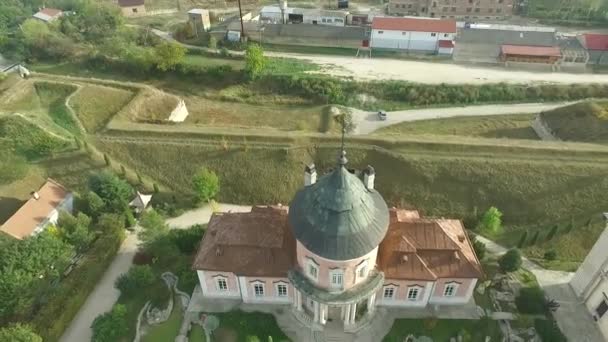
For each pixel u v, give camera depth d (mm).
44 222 57094
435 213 63625
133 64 108062
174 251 53844
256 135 74000
